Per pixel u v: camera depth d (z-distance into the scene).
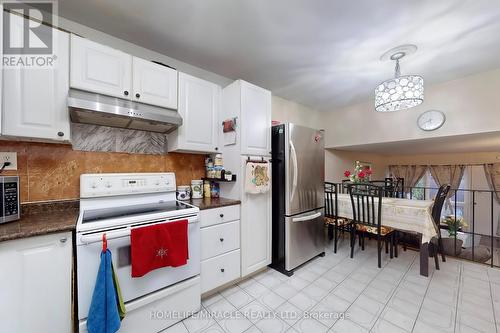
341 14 1.61
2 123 1.19
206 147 2.12
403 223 2.29
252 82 2.87
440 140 3.33
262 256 2.22
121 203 1.72
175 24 1.72
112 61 1.56
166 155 2.15
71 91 1.40
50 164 1.57
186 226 1.52
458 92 2.78
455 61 2.33
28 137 1.31
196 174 2.35
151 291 1.41
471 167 5.57
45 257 1.11
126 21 1.69
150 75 1.75
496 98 2.50
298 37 1.90
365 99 3.61
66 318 1.17
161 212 1.49
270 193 2.32
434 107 2.98
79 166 1.68
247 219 2.08
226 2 1.49
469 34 1.84
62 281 1.16
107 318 1.14
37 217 1.38
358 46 2.04
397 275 2.20
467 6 1.52
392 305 1.71
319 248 2.62
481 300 1.76
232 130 2.12
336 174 4.68
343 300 1.78
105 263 1.16
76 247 1.18
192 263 1.61
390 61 2.32
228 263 1.92
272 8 1.55
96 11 1.58
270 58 2.26
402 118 3.32
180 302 1.55
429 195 6.11
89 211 1.54
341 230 3.27
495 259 3.04
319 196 2.62
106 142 1.81
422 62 2.35
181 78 1.94
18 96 1.24
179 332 1.44
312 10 1.57
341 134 4.09
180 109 1.93
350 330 1.45
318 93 3.31
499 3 1.49
